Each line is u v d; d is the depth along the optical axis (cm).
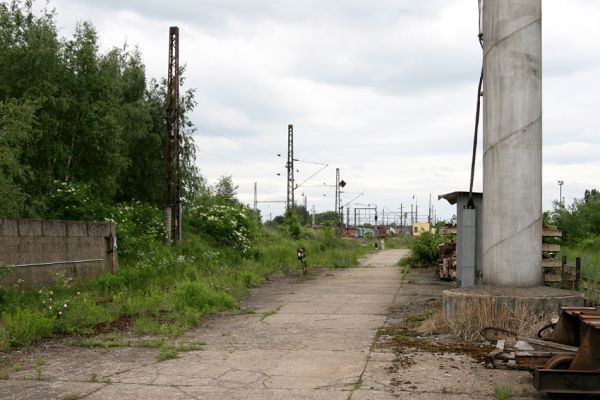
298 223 4806
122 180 2727
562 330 659
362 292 1584
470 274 1215
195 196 3053
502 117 959
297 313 1162
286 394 577
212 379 636
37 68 2050
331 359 730
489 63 977
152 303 1165
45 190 2041
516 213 949
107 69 2286
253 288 1706
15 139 1708
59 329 927
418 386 601
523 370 643
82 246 1564
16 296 1168
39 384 620
